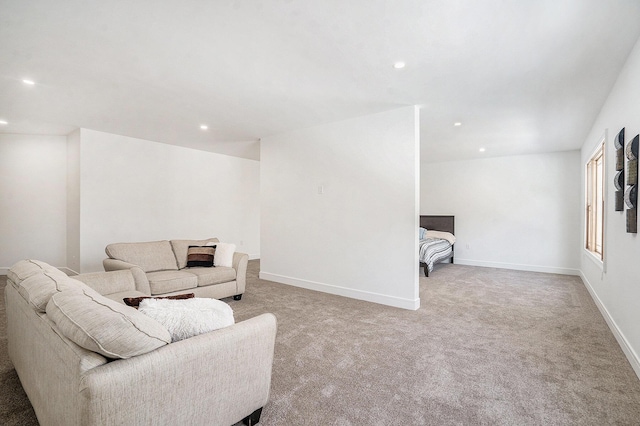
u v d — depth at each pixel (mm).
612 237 3227
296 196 4906
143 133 5184
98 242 5078
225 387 1459
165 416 1253
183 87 3230
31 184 5461
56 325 1339
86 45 2420
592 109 3836
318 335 2932
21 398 1864
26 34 2262
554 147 5918
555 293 4578
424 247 5832
